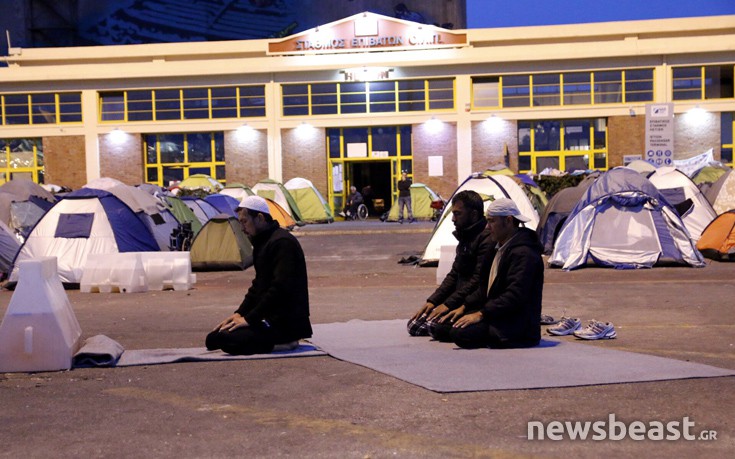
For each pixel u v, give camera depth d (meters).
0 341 6.57
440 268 13.70
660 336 7.85
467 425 4.66
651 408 4.94
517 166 34.19
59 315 6.72
